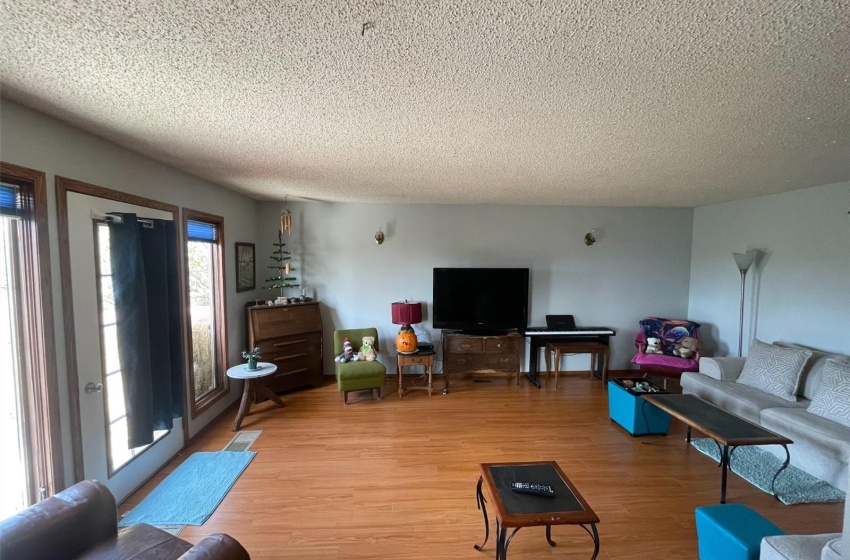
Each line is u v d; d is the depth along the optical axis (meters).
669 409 2.84
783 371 3.15
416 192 3.94
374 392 4.39
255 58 1.29
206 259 3.63
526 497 1.78
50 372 1.85
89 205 2.08
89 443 2.09
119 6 1.00
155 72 1.39
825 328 3.35
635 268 5.04
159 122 1.91
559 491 1.83
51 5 0.99
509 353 4.62
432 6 1.00
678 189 3.65
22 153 1.71
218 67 1.35
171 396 2.74
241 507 2.36
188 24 1.09
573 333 4.63
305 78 1.43
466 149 2.35
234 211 4.00
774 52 1.22
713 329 4.68
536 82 1.45
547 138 2.13
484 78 1.42
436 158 2.56
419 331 4.94
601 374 4.95
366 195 4.18
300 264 4.77
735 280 4.35
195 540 2.09
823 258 3.37
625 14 1.03
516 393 4.41
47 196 1.84
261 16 1.05
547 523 1.61
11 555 1.27
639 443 3.21
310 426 3.51
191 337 3.17
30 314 1.79
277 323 4.22
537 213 4.93
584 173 2.99
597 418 3.71
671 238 5.04
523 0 0.97
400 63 1.31
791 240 3.67
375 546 2.05
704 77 1.40
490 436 3.33
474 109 1.72
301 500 2.43
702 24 1.08
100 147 2.17
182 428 3.05
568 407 3.99
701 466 2.85
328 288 4.82
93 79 1.45
